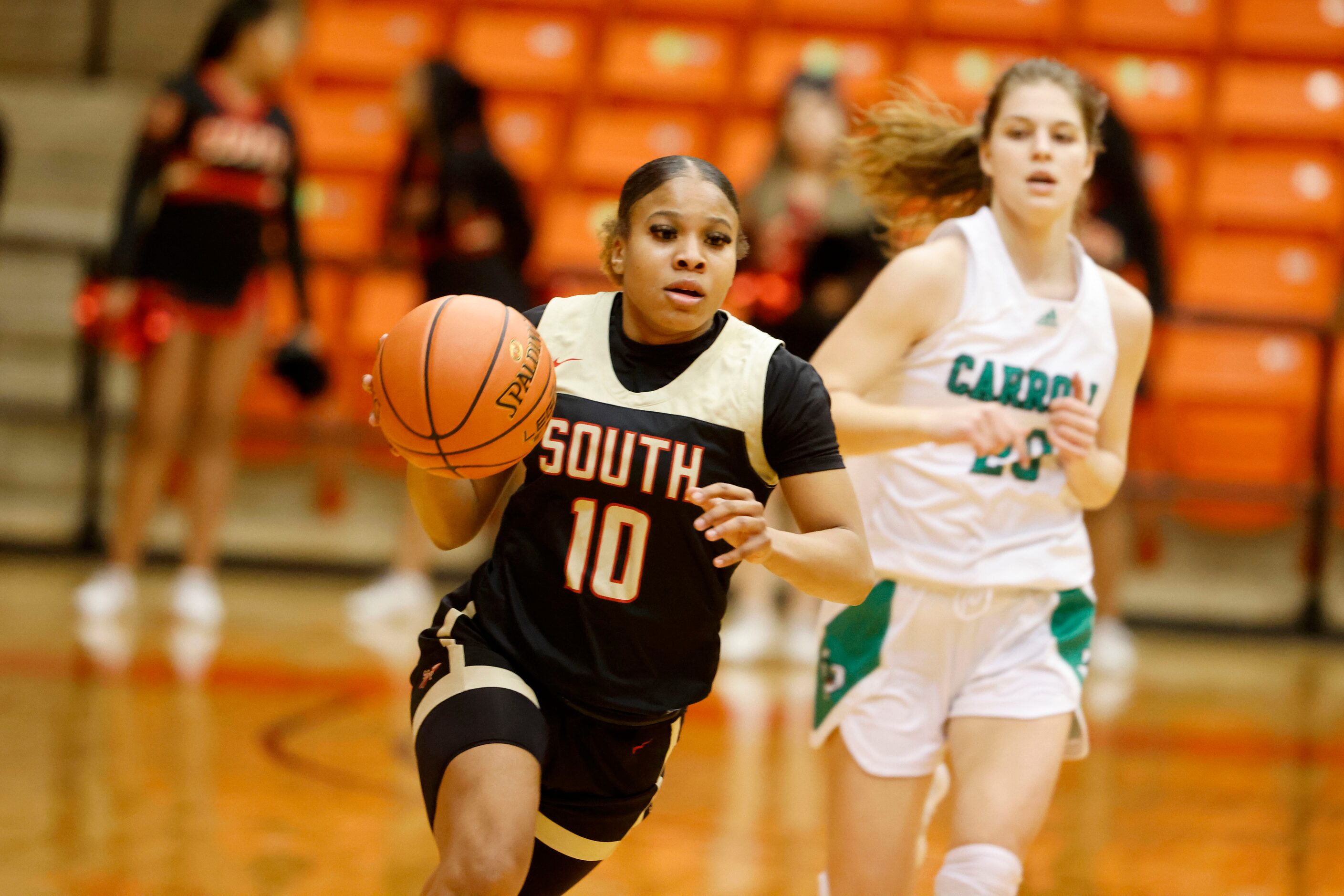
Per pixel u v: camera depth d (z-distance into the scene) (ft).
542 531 18.71
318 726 40.22
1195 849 32.60
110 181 79.20
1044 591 23.16
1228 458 69.97
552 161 79.71
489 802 16.84
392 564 70.69
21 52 87.45
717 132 80.59
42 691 42.80
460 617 19.12
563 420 18.76
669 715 18.95
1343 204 76.64
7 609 56.54
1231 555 68.85
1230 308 73.67
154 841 29.35
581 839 18.98
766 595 57.06
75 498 71.56
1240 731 46.39
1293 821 35.45
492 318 17.92
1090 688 53.26
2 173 63.67
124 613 56.95
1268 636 66.23
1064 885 29.50
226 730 39.24
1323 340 64.44
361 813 31.99
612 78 82.02
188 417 58.39
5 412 69.10
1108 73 81.00
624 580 18.45
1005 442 21.97
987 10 84.43
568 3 85.81
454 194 56.39
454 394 17.44
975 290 23.53
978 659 22.93
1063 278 24.30
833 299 51.65
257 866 28.04
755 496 18.71
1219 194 76.69
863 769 22.99
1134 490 63.98
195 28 86.79
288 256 58.49
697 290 18.17
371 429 69.21
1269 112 79.51
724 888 28.14
